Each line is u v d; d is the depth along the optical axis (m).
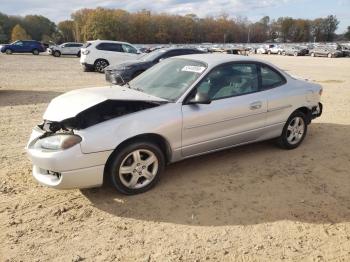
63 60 32.53
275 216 4.11
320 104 6.49
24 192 4.58
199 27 120.69
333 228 3.91
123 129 4.26
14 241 3.62
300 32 139.38
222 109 5.00
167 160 4.82
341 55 45.75
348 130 7.43
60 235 3.73
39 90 12.67
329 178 5.11
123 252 3.47
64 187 4.11
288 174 5.20
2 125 7.63
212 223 3.96
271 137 5.80
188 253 3.46
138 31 106.88
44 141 4.15
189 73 5.13
